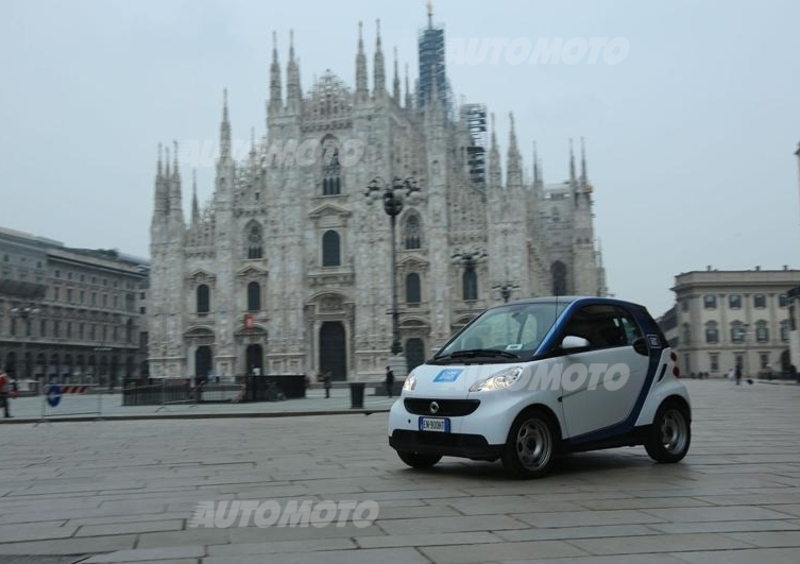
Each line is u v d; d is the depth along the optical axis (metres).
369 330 76.56
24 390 78.44
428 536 7.68
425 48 123.06
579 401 11.89
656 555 6.86
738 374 71.44
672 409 13.13
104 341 118.38
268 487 10.89
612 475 11.56
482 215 76.19
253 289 81.06
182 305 81.50
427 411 11.77
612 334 12.85
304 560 6.85
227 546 7.42
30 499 10.29
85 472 13.07
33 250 102.19
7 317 98.00
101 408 39.84
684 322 130.75
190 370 81.44
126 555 7.11
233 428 24.08
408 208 77.38
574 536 7.59
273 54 81.69
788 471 11.85
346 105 80.69
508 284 66.25
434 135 76.56
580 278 101.88
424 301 76.19
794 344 77.62
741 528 7.89
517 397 11.16
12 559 7.06
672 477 11.30
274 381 45.31
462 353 12.54
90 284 116.00
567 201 117.00
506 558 6.80
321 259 79.75
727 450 14.64
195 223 82.88
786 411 27.62
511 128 75.00
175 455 15.62
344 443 17.62
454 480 11.25
